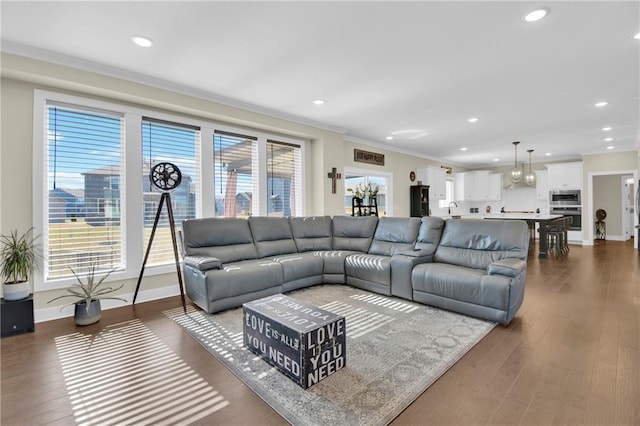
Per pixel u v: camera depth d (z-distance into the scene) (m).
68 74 2.92
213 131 4.27
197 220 3.71
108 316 3.11
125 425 1.58
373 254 4.27
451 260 3.54
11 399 1.78
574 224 8.16
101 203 3.38
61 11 2.18
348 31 2.46
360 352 2.30
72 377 2.01
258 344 2.26
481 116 4.75
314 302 3.45
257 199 4.79
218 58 2.91
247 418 1.62
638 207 7.20
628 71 3.18
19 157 2.89
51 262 3.08
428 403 1.72
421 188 7.63
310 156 5.55
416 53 2.81
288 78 3.37
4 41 2.58
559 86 3.58
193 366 2.14
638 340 2.44
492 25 2.38
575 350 2.29
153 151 3.76
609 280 4.32
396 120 5.01
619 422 1.54
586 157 7.95
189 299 3.65
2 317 2.61
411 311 3.16
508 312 2.73
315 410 1.67
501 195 9.73
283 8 2.17
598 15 2.24
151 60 2.95
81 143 3.26
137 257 3.58
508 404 1.70
